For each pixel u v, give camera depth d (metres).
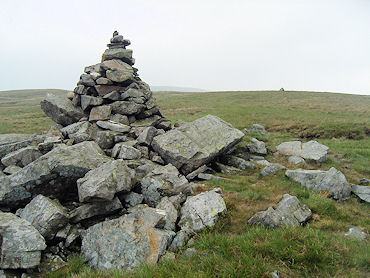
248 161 17.06
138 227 8.37
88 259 7.82
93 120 17.45
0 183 9.95
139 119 19.14
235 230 9.01
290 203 10.03
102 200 9.34
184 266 6.76
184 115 41.38
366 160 16.83
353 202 11.12
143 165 13.07
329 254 6.90
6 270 6.71
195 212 9.40
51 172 10.12
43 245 7.37
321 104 49.78
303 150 18.22
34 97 122.62
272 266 6.60
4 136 16.91
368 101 57.41
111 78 18.31
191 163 14.24
